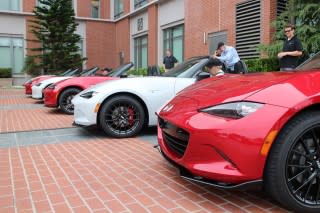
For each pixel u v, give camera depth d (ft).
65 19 71.31
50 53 70.85
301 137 7.93
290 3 31.01
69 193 9.59
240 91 8.52
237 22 41.24
